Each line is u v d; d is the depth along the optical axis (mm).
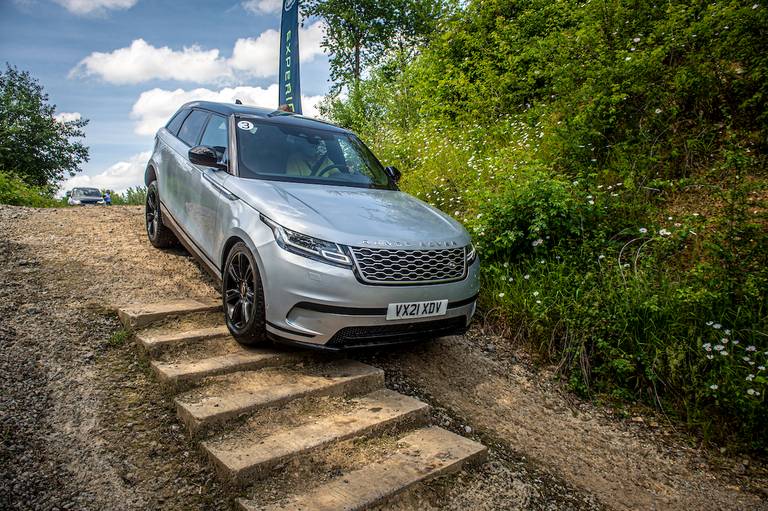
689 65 6207
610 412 3963
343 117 15445
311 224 3195
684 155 5844
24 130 25938
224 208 3801
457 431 3293
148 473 2400
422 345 4348
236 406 2764
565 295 4676
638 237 5004
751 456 3557
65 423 2676
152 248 5707
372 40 19359
